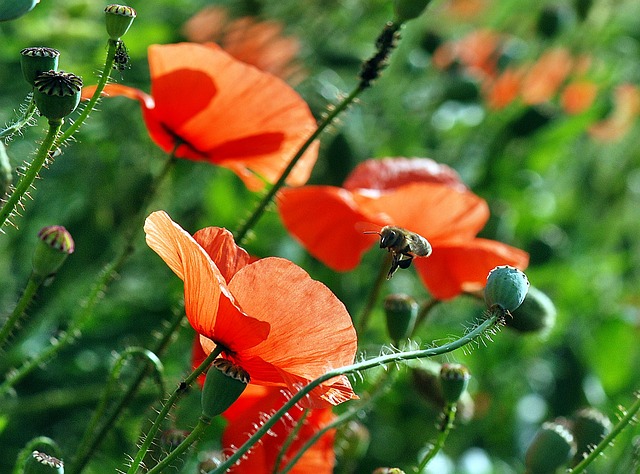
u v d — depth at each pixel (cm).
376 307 114
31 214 114
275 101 91
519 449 120
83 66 109
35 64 78
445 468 108
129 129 112
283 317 77
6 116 109
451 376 83
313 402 78
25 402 105
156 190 92
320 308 77
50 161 81
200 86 90
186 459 85
